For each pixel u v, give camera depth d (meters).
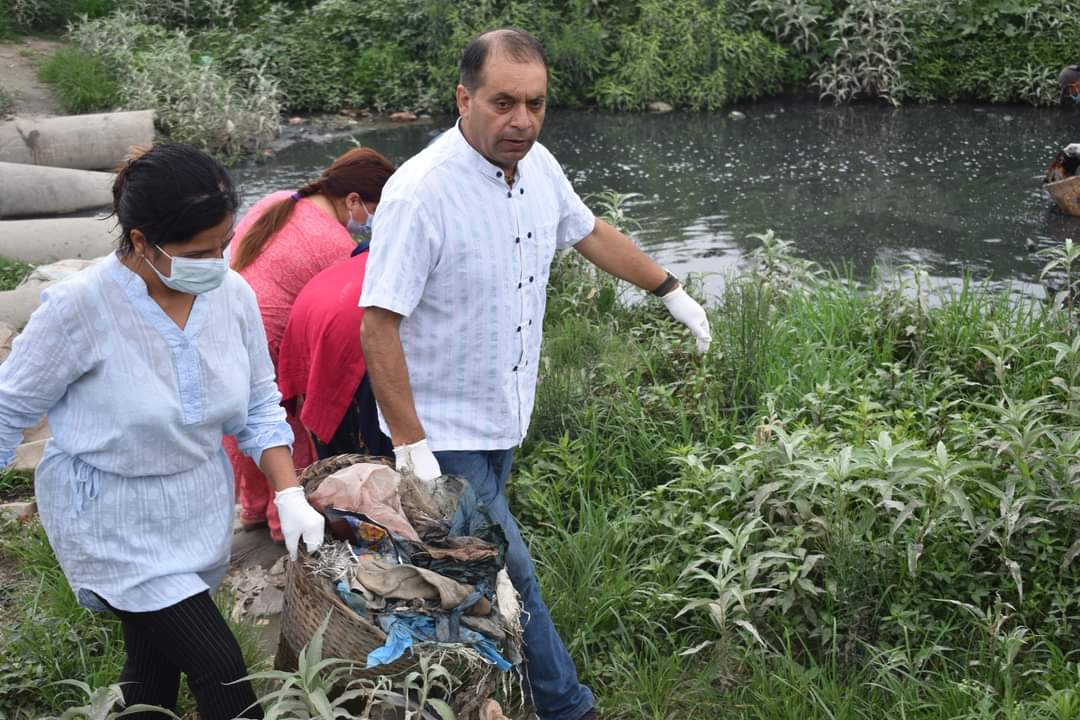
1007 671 3.33
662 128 12.77
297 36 14.14
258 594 4.19
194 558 2.91
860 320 6.00
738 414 5.19
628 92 13.60
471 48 3.04
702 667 3.68
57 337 2.65
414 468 3.18
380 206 3.14
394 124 13.12
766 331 5.50
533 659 3.34
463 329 3.23
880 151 11.51
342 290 3.91
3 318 6.43
